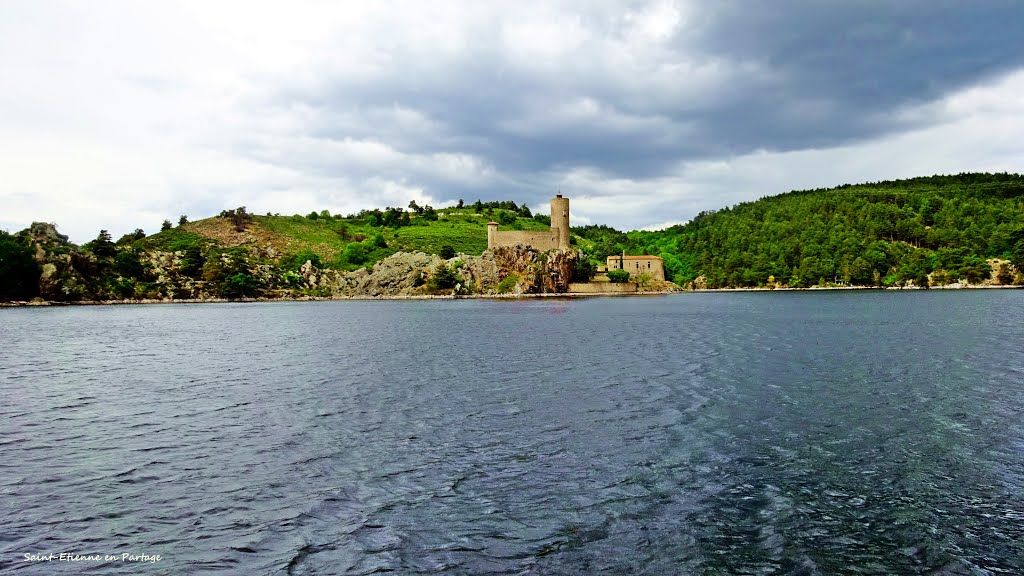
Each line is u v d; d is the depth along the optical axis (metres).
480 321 80.81
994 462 17.45
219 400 27.44
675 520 13.85
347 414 24.39
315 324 77.88
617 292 192.25
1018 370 33.00
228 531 13.45
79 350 48.88
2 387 31.25
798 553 12.27
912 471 16.81
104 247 155.38
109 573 11.57
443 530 13.46
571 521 13.88
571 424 22.33
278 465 17.92
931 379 30.59
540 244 189.12
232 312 110.75
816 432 20.81
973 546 12.50
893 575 11.41
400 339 56.34
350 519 14.08
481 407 25.42
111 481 16.59
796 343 48.19
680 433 20.88
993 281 187.38
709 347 46.28
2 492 15.76
